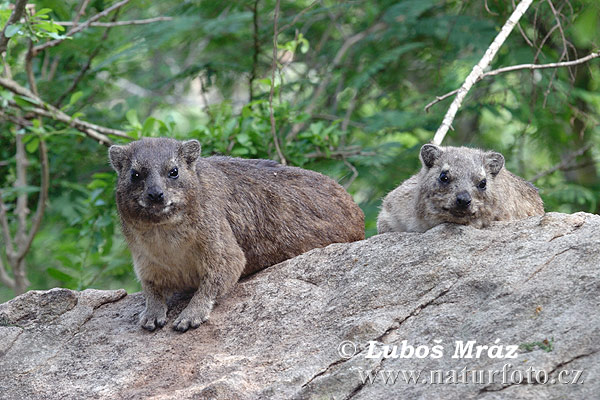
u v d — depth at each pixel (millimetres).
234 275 11500
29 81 17062
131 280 20312
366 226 16688
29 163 19078
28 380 10234
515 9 13812
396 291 9977
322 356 9320
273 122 15422
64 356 10641
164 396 9242
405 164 19062
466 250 10109
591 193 20062
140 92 24891
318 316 10211
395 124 19250
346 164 18109
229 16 20312
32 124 17406
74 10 20672
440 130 12039
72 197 19891
